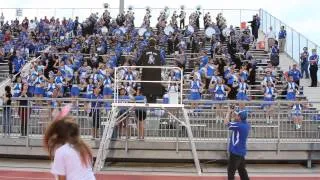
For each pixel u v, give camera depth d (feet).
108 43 103.09
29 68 89.86
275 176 47.06
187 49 103.71
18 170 48.55
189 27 110.22
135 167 51.57
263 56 103.40
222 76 80.94
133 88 66.69
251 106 52.34
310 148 51.85
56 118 17.31
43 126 52.54
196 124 51.57
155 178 45.70
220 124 51.62
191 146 49.08
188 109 51.62
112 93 68.44
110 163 53.62
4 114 53.47
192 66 92.32
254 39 111.96
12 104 56.08
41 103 53.72
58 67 81.66
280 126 51.75
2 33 119.24
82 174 16.72
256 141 51.67
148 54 52.13
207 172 48.98
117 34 106.83
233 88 73.51
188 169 50.70
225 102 50.31
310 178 46.21
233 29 109.19
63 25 120.26
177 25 119.14
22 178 44.62
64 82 76.23
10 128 53.57
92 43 100.37
